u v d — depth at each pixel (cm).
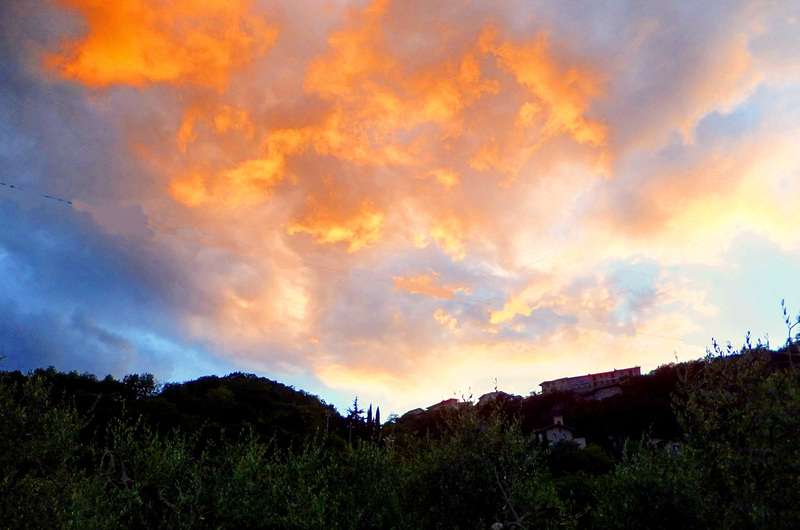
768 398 551
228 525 776
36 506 645
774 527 523
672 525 691
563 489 1146
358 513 844
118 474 814
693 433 632
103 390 2786
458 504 800
